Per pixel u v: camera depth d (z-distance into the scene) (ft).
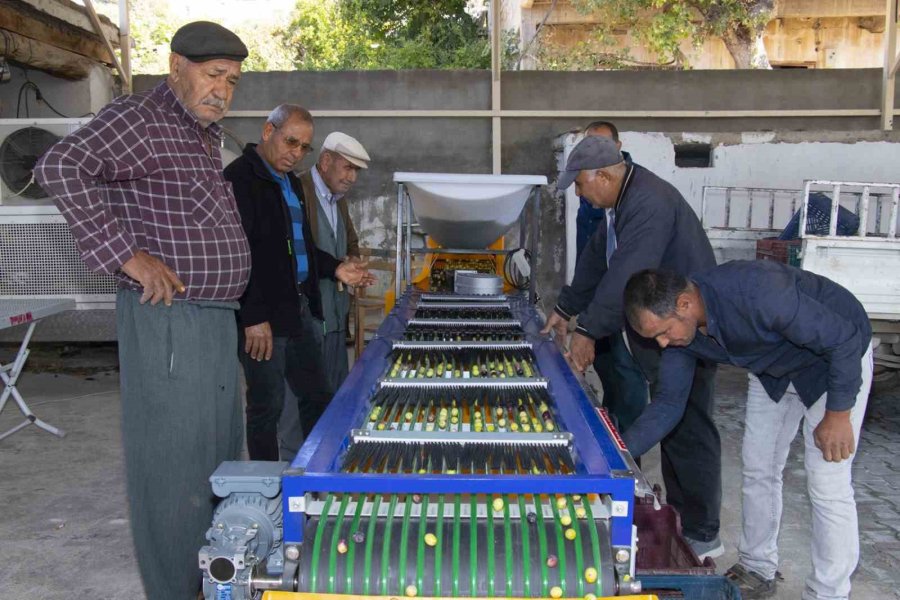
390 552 5.18
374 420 6.85
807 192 13.89
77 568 9.83
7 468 13.44
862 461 14.19
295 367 11.30
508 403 7.20
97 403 17.74
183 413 7.43
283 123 9.94
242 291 8.03
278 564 5.86
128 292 7.29
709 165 24.76
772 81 24.93
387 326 10.37
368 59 42.60
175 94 7.36
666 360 7.97
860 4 38.81
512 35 38.29
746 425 9.08
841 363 7.02
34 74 22.56
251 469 6.11
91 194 6.61
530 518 5.44
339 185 12.04
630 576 5.18
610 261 9.60
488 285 13.55
